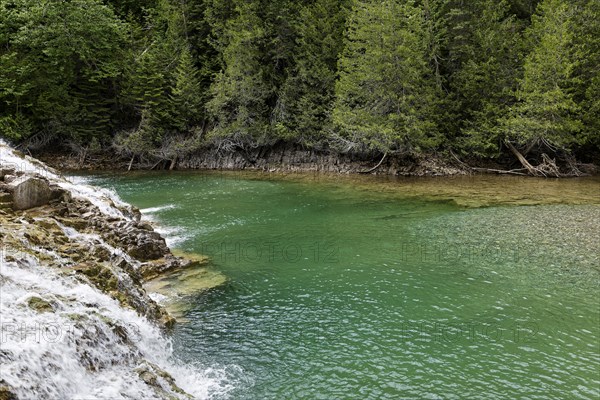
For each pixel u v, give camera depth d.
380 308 14.02
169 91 51.81
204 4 52.59
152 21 55.72
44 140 48.16
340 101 45.28
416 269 17.39
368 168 47.22
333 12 49.88
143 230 18.16
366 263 18.16
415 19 42.94
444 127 45.78
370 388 9.99
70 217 17.08
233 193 34.81
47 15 45.56
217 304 14.38
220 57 52.06
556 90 38.59
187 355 11.35
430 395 9.72
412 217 25.70
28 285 10.00
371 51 42.97
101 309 10.62
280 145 51.41
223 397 9.65
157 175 45.28
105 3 56.84
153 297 14.80
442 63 47.88
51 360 8.01
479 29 44.56
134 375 9.18
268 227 24.11
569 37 39.59
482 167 46.34
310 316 13.52
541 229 22.22
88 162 49.88
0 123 43.59
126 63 49.53
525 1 50.78
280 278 16.64
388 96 42.81
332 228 23.69
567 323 12.91
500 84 44.06
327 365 10.91
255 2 48.41
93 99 49.75
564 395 9.66
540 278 16.22
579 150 46.56
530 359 11.09
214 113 49.50
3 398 6.70
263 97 49.31
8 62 43.69
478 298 14.66
